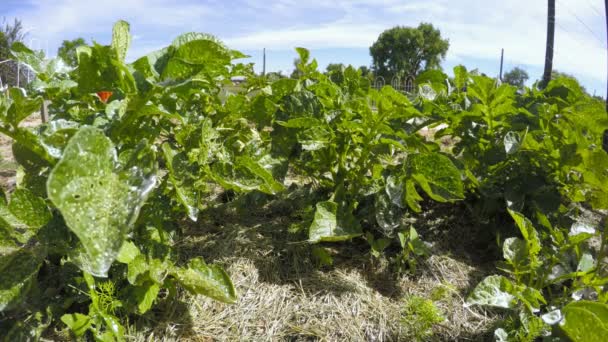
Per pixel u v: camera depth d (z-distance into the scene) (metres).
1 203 1.42
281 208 2.53
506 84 2.08
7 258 1.27
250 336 1.57
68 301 1.44
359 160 2.05
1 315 1.37
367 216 2.10
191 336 1.54
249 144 1.86
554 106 2.21
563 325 1.40
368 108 1.91
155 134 1.46
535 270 1.70
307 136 1.89
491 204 2.21
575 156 1.99
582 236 1.66
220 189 2.82
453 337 1.64
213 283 1.46
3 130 1.21
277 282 1.87
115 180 1.03
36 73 1.82
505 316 1.71
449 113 2.24
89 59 1.39
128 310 1.44
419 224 2.36
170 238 1.71
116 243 0.93
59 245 1.31
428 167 1.84
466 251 2.25
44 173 1.44
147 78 1.43
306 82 2.43
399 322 1.67
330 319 1.67
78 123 1.41
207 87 1.60
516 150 1.95
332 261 2.03
